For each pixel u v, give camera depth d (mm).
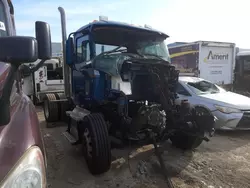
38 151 1613
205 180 3621
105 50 4430
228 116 5945
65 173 3816
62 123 6938
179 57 13453
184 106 4270
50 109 6613
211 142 5469
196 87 7164
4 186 1271
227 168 4055
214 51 12805
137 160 4320
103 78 4180
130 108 3998
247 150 4945
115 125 4129
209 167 4082
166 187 3412
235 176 3762
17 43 1625
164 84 4094
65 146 5066
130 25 4461
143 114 3666
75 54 5262
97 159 3498
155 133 3988
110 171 3877
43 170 1614
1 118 1535
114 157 4449
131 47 4605
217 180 3627
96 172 3654
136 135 3801
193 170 3953
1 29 2598
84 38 4664
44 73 10141
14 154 1414
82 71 4738
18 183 1353
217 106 6129
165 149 4914
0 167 1320
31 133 1662
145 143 4043
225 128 6012
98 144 3490
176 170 3932
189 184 3502
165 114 3996
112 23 4316
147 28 4660
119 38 4508
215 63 12930
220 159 4441
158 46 4859
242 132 6328
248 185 3479
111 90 4012
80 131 4172
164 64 4109
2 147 1421
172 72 4207
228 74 13461
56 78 11039
